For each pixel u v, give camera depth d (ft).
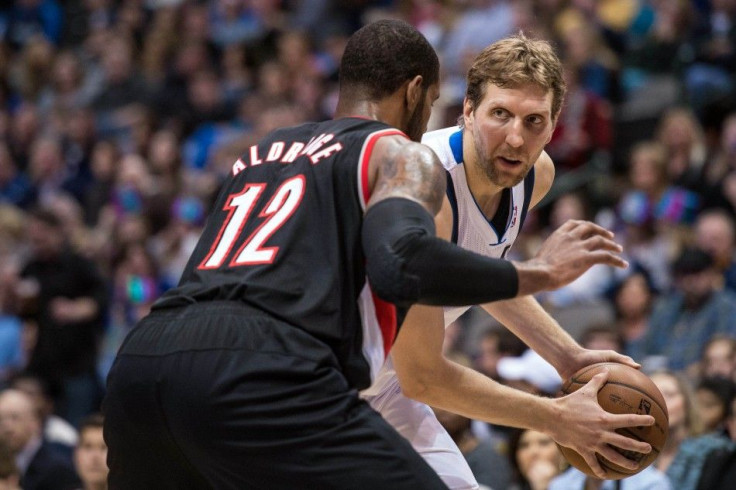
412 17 68.49
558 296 43.32
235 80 69.46
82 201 65.72
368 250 13.96
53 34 84.64
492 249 19.07
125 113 69.92
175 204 56.13
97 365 48.32
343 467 14.07
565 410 17.20
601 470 17.49
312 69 64.75
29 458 33.73
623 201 49.24
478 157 17.37
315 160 15.51
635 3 65.82
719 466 26.94
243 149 58.70
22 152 70.44
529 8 61.87
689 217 47.26
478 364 37.65
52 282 47.80
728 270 43.16
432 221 14.20
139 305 49.26
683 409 28.12
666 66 61.46
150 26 77.56
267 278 14.84
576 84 55.21
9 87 79.05
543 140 17.07
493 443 30.27
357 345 14.99
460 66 60.03
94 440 29.27
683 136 49.55
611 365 18.02
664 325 40.22
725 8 61.36
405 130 16.61
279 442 14.12
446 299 13.92
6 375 46.06
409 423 19.44
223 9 75.36
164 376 14.62
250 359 14.30
